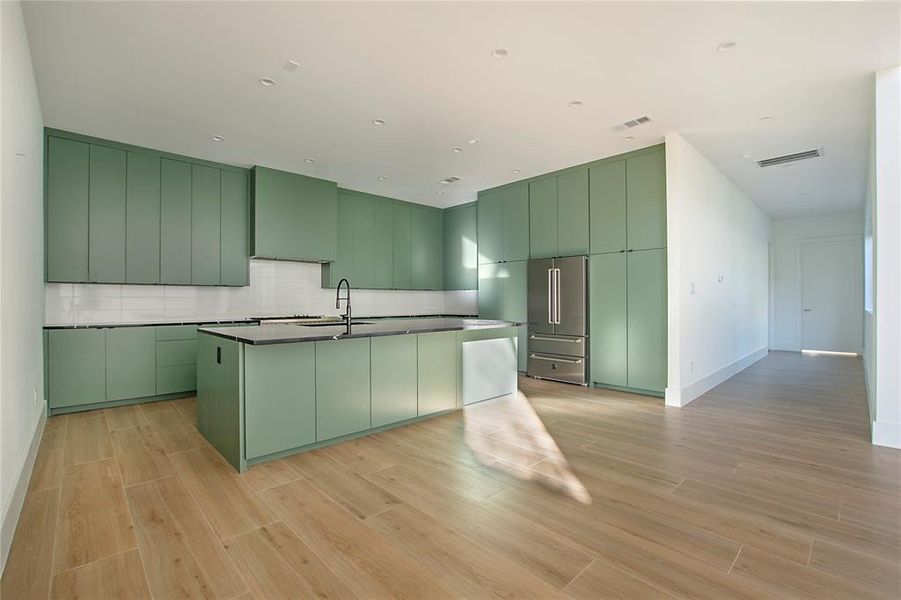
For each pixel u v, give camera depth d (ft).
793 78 10.21
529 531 6.53
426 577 5.46
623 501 7.48
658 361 15.01
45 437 10.91
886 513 7.04
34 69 9.55
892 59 9.40
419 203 23.36
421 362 12.35
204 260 15.89
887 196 10.05
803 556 5.87
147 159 14.66
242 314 17.54
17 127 7.44
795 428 11.65
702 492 7.83
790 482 8.23
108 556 5.91
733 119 12.62
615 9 7.75
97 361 13.38
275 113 11.99
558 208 17.83
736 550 6.02
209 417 10.44
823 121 12.73
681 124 12.98
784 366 22.13
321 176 18.25
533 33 8.46
